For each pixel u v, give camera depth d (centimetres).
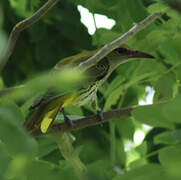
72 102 1046
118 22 984
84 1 980
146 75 1044
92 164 748
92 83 1097
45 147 872
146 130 1524
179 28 1037
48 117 958
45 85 503
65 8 1358
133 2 892
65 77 500
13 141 492
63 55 1399
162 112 688
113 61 1177
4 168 505
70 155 862
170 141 820
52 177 709
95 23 997
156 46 1048
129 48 1148
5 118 493
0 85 960
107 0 896
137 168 688
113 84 1114
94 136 1310
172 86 1026
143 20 816
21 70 1490
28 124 920
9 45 852
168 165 672
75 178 714
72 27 1355
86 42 1366
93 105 1160
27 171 659
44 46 1385
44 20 1370
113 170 803
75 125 994
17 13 1391
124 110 1016
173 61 1042
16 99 536
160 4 972
